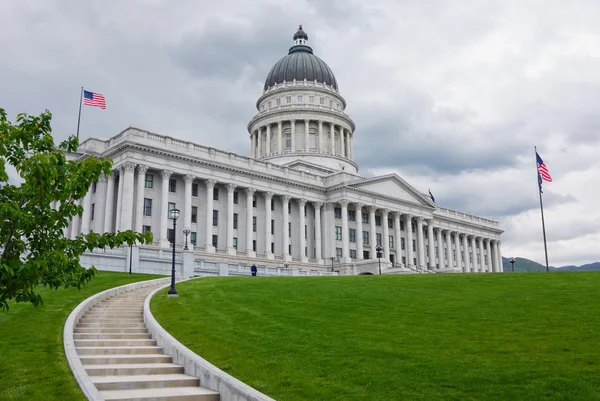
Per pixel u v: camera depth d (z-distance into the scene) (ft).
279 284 115.85
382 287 106.01
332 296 95.61
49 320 72.64
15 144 53.06
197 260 196.34
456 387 46.50
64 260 48.57
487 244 474.08
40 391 45.37
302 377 50.37
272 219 302.66
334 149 389.80
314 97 399.03
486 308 79.51
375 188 337.31
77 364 52.03
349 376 50.21
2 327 67.72
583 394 43.73
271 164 300.40
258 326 71.51
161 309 84.99
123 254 172.76
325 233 318.04
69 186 51.83
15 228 49.78
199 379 52.26
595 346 56.70
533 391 44.86
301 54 420.36
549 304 80.28
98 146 259.19
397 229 350.43
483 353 55.93
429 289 101.55
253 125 403.95
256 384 48.57
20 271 47.29
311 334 66.49
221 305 87.71
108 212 241.35
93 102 204.74
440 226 412.16
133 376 53.11
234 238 279.69
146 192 248.11
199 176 262.47
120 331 72.43
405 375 49.85
